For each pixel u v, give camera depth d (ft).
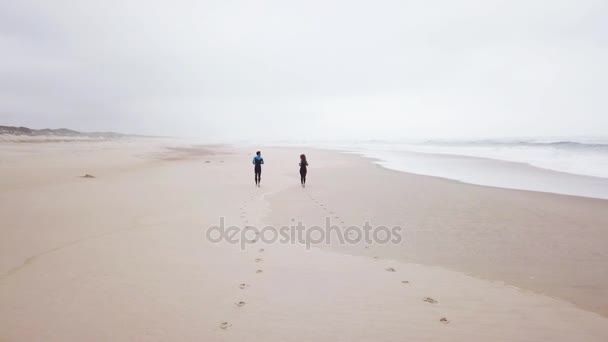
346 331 12.11
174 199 36.50
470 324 12.77
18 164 70.95
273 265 18.45
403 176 61.57
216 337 11.56
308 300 14.43
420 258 20.34
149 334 11.67
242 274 17.04
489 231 26.07
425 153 137.80
